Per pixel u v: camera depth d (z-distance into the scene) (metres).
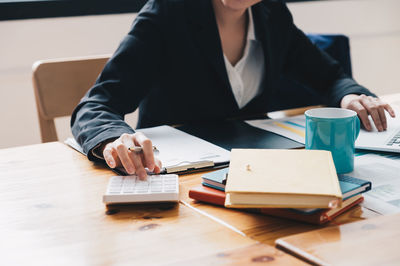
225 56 1.45
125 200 0.73
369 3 3.16
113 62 1.28
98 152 0.96
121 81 1.24
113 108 1.18
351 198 0.69
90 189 0.81
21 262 0.57
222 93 1.43
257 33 1.48
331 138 0.82
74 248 0.60
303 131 1.11
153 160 0.84
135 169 0.84
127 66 1.28
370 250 0.53
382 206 0.69
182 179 0.85
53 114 1.44
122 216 0.70
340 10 3.06
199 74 1.40
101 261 0.56
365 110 1.15
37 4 2.18
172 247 0.59
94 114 1.07
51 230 0.65
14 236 0.64
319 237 0.57
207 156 0.94
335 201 0.61
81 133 1.01
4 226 0.67
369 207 0.69
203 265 0.53
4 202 0.76
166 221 0.67
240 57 1.52
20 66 2.26
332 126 0.81
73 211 0.72
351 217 0.66
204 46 1.38
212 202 0.73
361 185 0.70
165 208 0.72
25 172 0.92
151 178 0.81
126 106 1.24
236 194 0.64
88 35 2.36
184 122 1.45
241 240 0.60
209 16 1.38
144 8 1.43
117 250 0.59
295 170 0.68
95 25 2.37
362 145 0.98
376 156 0.94
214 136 1.09
